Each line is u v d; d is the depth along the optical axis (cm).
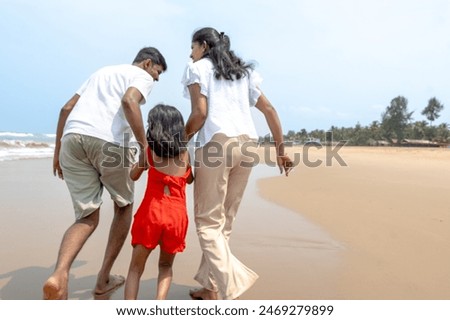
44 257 356
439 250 372
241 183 293
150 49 321
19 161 1298
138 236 264
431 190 690
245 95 291
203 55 293
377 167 1248
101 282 292
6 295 284
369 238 415
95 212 287
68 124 288
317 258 362
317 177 930
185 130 277
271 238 423
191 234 445
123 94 294
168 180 270
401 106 6600
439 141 6222
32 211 521
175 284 315
